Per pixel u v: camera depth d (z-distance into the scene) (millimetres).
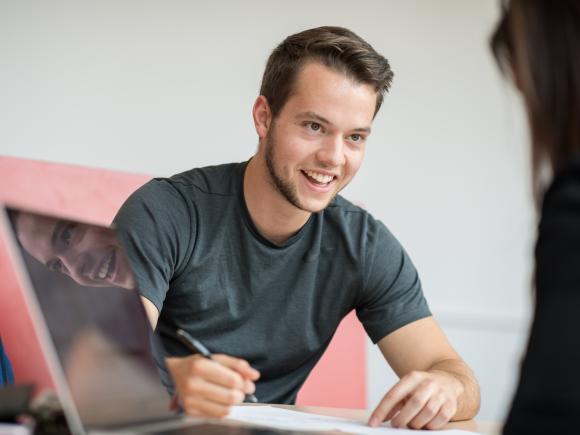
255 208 1597
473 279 3170
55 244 772
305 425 1074
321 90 1510
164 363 1011
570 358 594
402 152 3146
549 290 626
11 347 1670
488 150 3186
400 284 1679
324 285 1648
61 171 1938
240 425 973
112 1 2904
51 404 739
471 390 1366
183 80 2957
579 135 680
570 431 583
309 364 1690
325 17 3092
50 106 2854
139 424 845
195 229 1591
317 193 1560
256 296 1609
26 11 2844
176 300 1604
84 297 800
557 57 682
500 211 3189
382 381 3025
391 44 3145
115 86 2900
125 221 1527
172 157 2941
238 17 3010
